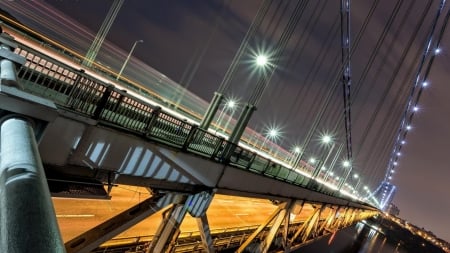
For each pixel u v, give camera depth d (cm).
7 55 532
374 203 12375
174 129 948
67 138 691
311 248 4831
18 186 162
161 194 1030
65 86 688
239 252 1911
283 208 2012
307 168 4531
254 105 1484
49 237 133
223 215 2716
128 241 1462
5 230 129
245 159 1370
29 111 289
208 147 1104
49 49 2428
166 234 1157
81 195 728
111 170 810
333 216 3800
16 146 215
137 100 798
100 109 727
